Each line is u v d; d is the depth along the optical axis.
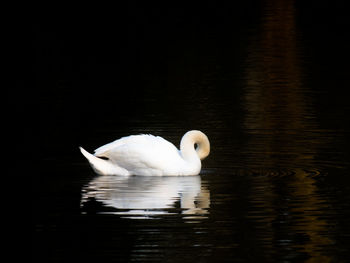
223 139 17.81
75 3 47.69
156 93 24.34
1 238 11.34
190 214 12.38
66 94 24.39
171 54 32.25
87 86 25.83
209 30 38.59
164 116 20.69
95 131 18.92
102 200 13.22
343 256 10.56
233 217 12.21
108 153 15.17
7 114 21.25
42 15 42.94
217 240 11.16
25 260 10.52
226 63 29.83
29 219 12.21
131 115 20.91
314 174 14.76
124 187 14.07
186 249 10.85
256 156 16.22
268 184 14.09
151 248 10.88
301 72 27.62
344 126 19.02
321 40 35.22
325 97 23.06
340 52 31.98
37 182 14.41
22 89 25.36
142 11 45.47
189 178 14.72
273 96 23.39
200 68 28.89
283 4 47.78
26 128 19.38
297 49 32.88
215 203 12.96
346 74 27.08
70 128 19.31
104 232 11.57
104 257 10.58
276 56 31.23
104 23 41.00
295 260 10.41
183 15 44.09
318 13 44.00
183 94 24.05
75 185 14.21
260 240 11.19
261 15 43.50
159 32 38.28
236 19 42.28
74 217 12.27
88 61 30.95
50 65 30.03
